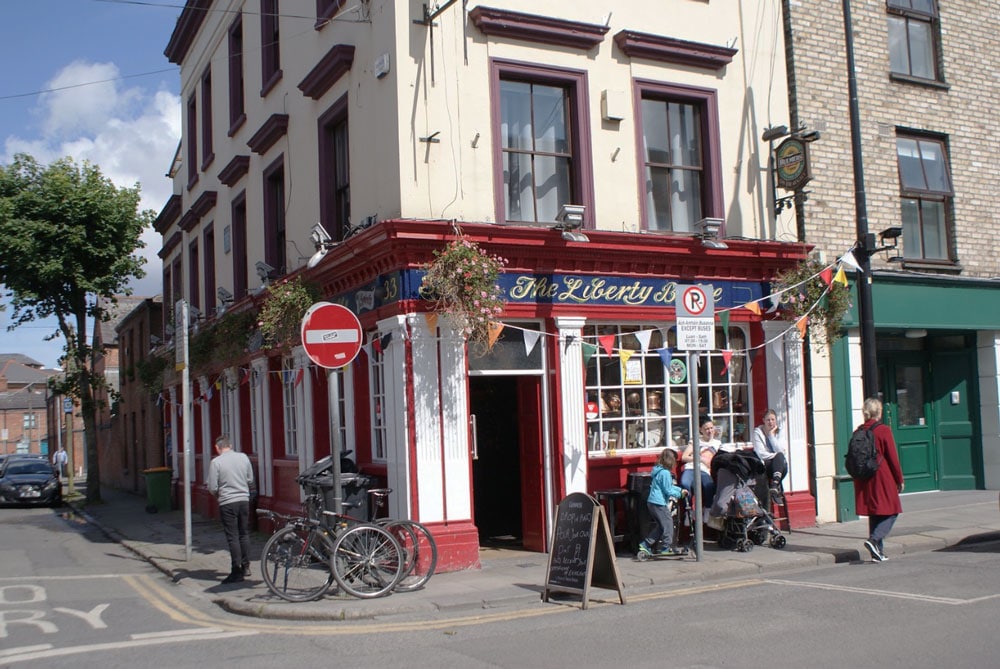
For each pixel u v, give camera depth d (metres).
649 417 12.41
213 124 19.94
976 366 15.48
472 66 11.31
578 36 11.88
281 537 9.42
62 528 20.45
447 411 10.65
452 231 10.55
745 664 6.26
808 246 13.09
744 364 13.16
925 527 12.20
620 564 10.51
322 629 8.20
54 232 24.53
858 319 13.45
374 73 11.44
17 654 7.64
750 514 10.99
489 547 12.41
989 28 15.95
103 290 25.94
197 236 21.75
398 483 10.58
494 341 10.30
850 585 9.05
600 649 6.88
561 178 12.01
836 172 13.84
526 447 12.01
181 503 22.95
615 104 12.12
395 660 6.83
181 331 13.08
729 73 13.20
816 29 13.93
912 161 14.85
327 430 13.60
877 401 10.59
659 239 11.82
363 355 12.01
